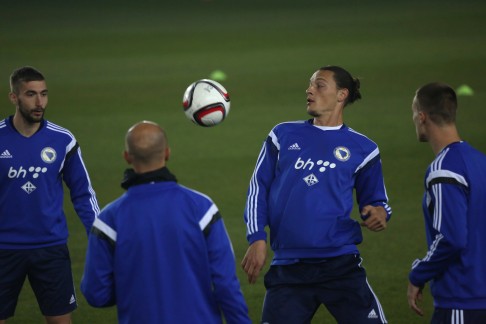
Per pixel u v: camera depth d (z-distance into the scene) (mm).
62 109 43844
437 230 13727
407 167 32625
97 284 13117
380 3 77250
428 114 14352
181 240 12953
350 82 16562
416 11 71125
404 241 25641
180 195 13102
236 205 29344
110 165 34281
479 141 35125
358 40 59969
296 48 58375
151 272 12906
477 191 13773
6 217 17156
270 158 16578
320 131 16359
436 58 52375
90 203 17797
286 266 15867
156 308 12883
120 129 39812
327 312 21141
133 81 50094
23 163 17094
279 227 15945
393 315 20531
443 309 14172
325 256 15633
